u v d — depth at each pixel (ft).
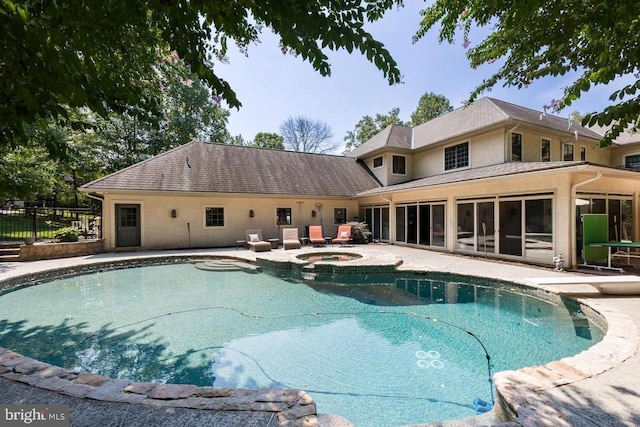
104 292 26.23
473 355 14.90
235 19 5.40
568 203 29.22
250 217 54.39
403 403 11.31
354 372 13.47
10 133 6.03
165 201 48.03
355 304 22.86
